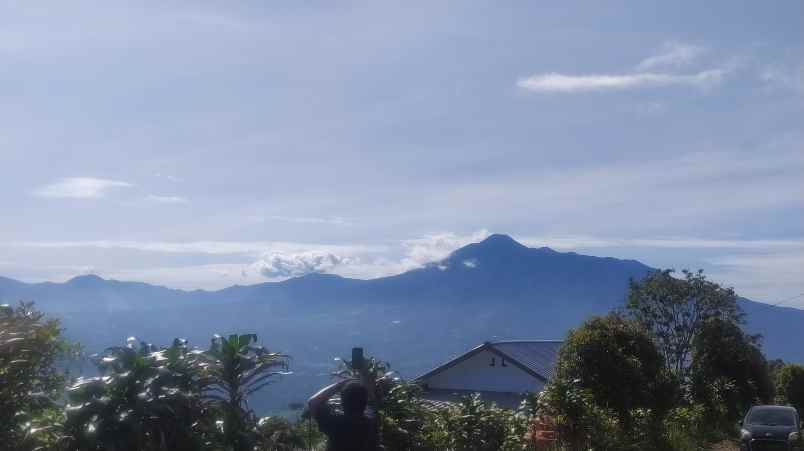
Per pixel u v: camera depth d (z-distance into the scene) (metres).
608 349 19.38
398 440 9.67
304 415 8.10
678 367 28.77
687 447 18.45
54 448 6.65
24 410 7.04
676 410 20.78
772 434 20.47
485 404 12.24
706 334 28.09
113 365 7.03
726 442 22.48
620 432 16.11
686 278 29.14
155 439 6.84
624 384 19.12
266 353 7.98
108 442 6.45
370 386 9.59
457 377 31.41
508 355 30.33
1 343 6.83
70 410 6.59
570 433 14.39
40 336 7.38
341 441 6.78
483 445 11.37
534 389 29.50
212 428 7.29
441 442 11.02
